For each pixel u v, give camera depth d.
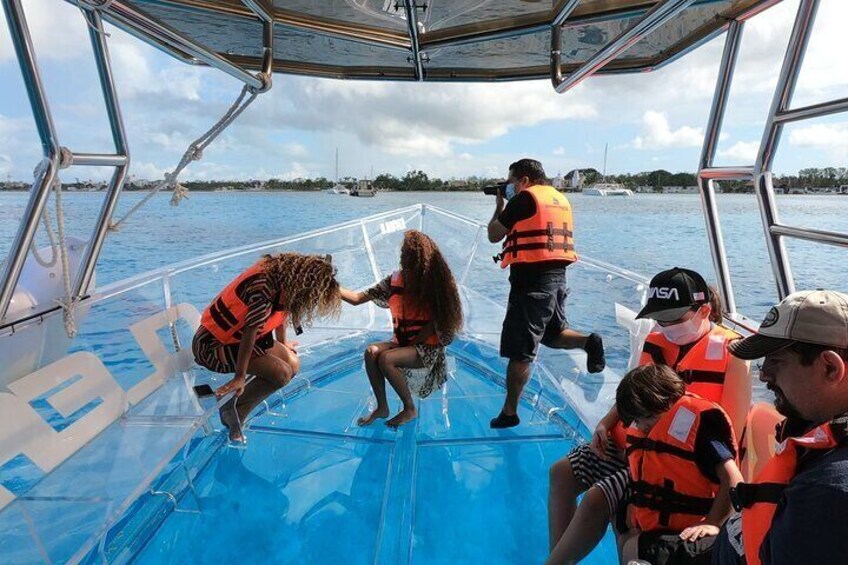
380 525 2.52
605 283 3.91
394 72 3.56
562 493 2.28
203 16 2.61
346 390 3.89
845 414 1.12
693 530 1.67
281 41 2.97
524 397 3.78
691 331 2.13
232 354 3.06
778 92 2.06
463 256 6.01
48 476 2.24
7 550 1.89
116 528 2.40
